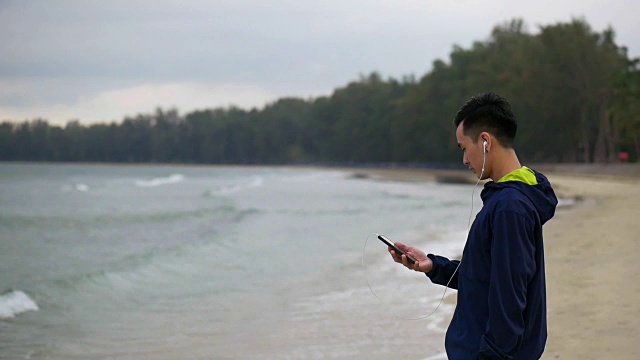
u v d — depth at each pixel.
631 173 52.41
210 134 172.25
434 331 6.86
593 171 58.12
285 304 8.54
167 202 33.44
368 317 7.62
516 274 2.27
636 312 6.68
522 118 73.81
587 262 10.17
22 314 8.10
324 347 6.37
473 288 2.42
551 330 6.21
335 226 18.84
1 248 15.08
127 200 35.62
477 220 2.43
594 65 70.12
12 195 40.78
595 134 73.88
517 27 94.88
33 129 185.62
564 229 15.43
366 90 135.88
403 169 113.44
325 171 120.38
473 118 2.50
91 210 27.89
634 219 16.95
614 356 5.32
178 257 12.91
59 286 9.74
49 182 64.19
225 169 144.75
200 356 6.21
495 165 2.49
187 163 176.38
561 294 7.81
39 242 16.38
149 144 180.62
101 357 6.28
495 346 2.29
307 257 12.80
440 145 98.56
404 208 26.36
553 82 70.88
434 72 100.44
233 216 23.06
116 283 10.15
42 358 6.27
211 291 9.57
